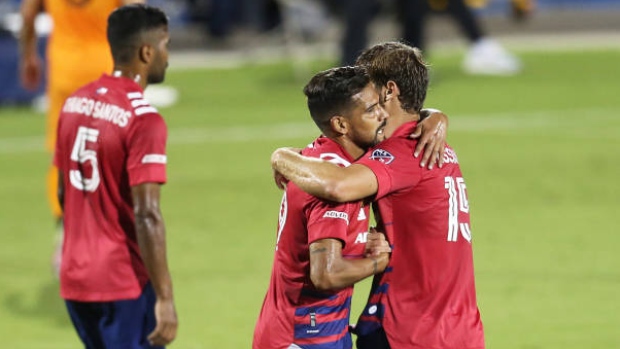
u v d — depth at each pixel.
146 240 16.27
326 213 14.43
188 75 77.56
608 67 77.50
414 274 14.85
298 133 54.38
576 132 53.41
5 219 37.34
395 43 15.37
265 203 39.06
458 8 74.88
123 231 16.83
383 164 14.56
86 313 17.03
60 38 28.75
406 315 14.85
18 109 63.66
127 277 16.81
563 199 38.88
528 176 43.06
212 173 44.75
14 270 30.69
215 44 94.75
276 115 60.56
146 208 16.31
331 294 14.95
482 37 75.69
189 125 57.91
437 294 14.86
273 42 86.31
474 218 36.00
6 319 26.22
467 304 15.14
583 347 23.39
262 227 35.38
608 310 26.08
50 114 29.30
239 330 25.00
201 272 29.97
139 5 17.50
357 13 66.81
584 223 35.12
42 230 35.78
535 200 38.78
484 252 31.55
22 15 30.33
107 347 16.97
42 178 44.69
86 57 28.48
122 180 16.69
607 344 23.61
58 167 17.31
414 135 14.90
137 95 16.86
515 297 27.17
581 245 32.28
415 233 14.80
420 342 14.76
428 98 64.81
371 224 31.17
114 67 17.42
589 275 29.11
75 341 24.55
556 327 24.84
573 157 47.00
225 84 73.19
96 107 16.86
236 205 38.75
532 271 29.48
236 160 47.59
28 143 52.97
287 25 82.88
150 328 17.05
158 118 16.61
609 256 30.98
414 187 14.71
